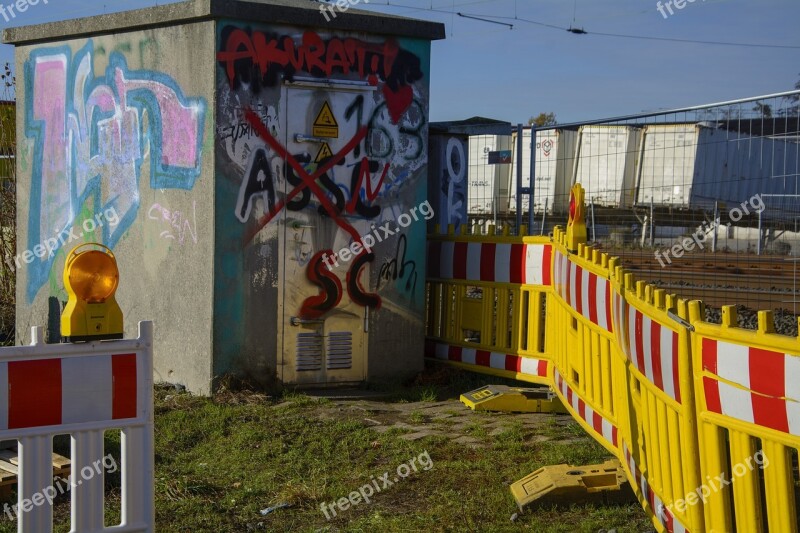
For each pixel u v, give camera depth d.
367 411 7.72
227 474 6.12
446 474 5.98
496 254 8.86
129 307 9.05
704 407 3.57
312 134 8.46
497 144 16.98
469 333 9.59
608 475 5.41
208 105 8.06
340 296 8.66
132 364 3.78
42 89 10.08
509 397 7.70
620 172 14.81
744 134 10.48
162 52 8.54
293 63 8.34
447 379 8.98
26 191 10.41
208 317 8.16
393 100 8.84
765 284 13.07
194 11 8.02
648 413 4.38
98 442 3.74
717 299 12.08
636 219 15.16
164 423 7.21
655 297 4.11
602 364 5.60
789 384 3.03
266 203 8.30
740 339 3.29
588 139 15.21
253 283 8.28
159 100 8.60
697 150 12.36
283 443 6.71
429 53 9.02
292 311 8.46
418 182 9.04
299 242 8.46
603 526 4.93
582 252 6.31
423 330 9.14
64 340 3.71
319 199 8.54
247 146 8.19
